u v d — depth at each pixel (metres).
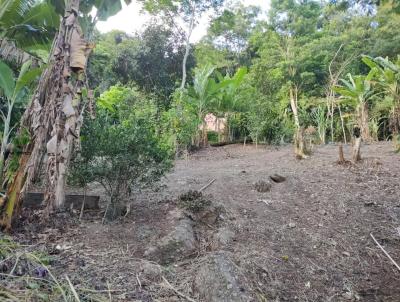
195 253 2.99
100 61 11.25
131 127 3.45
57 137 3.11
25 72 3.49
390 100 9.80
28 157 3.11
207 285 2.47
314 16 17.52
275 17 18.06
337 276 3.00
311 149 7.59
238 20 19.03
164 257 2.86
